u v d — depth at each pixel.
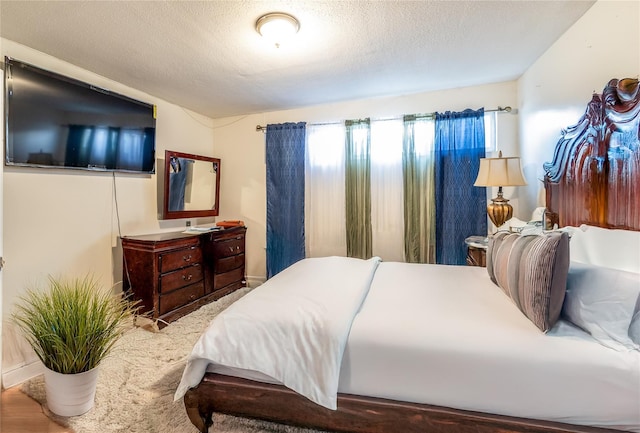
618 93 1.54
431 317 1.37
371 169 3.55
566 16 1.96
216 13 1.86
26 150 2.15
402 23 2.01
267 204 3.88
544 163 2.43
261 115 3.99
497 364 1.14
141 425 1.57
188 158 3.64
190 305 3.10
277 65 2.59
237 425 1.58
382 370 1.25
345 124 3.57
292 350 1.32
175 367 2.11
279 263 3.84
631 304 1.13
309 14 1.89
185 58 2.44
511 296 1.49
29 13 1.83
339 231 3.69
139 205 3.12
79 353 1.63
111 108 2.71
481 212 3.12
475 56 2.51
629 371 1.04
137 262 2.77
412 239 3.35
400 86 3.14
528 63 2.66
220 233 3.51
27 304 2.15
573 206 1.96
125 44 2.21
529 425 1.11
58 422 1.59
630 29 1.59
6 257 2.10
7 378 2.01
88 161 2.55
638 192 1.42
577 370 1.07
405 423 1.22
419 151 3.31
